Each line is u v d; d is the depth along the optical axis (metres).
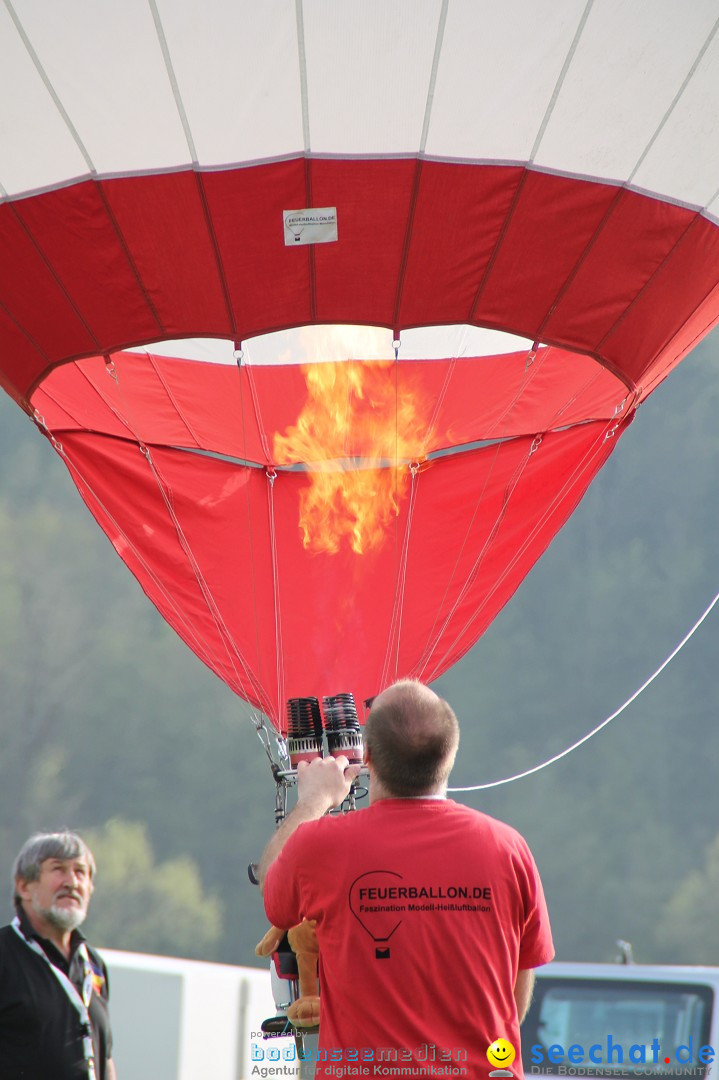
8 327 17.92
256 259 16.95
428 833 11.33
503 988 11.07
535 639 126.38
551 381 20.52
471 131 16.39
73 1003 15.56
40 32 15.88
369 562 20.48
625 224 16.98
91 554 127.75
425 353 20.77
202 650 19.95
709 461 131.12
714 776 118.88
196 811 118.12
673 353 18.86
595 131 16.45
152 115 16.33
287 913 11.71
